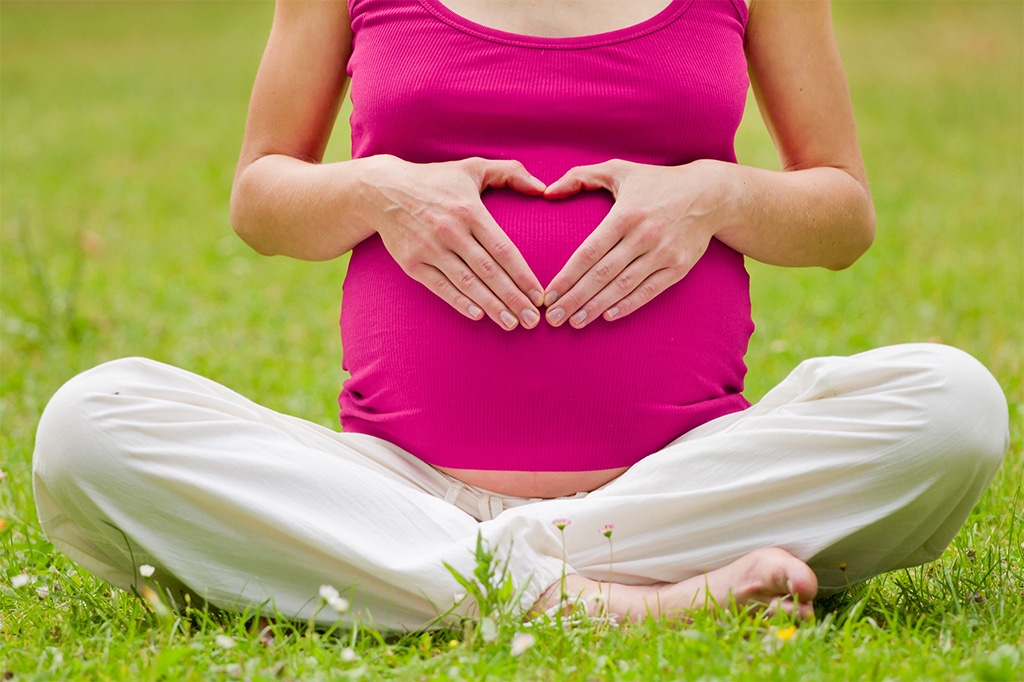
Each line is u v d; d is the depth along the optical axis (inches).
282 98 164.7
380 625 131.2
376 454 144.1
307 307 353.7
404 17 152.8
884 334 311.1
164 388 135.2
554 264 141.2
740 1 158.1
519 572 129.9
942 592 139.0
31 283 364.5
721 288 147.5
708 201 141.9
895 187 544.4
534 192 143.2
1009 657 111.9
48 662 121.9
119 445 130.6
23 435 232.7
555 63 146.6
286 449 133.8
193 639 125.3
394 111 149.5
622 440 141.6
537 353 138.6
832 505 132.0
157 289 374.3
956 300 344.8
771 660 112.3
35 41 1054.4
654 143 149.0
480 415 140.4
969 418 128.6
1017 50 963.3
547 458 141.6
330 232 150.6
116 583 143.4
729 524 132.8
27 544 164.1
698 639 114.4
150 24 1139.3
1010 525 164.6
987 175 576.4
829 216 153.1
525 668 114.7
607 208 143.6
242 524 131.3
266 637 129.3
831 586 140.4
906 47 987.3
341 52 167.3
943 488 130.4
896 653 115.4
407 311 143.3
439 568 127.4
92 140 674.8
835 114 162.2
